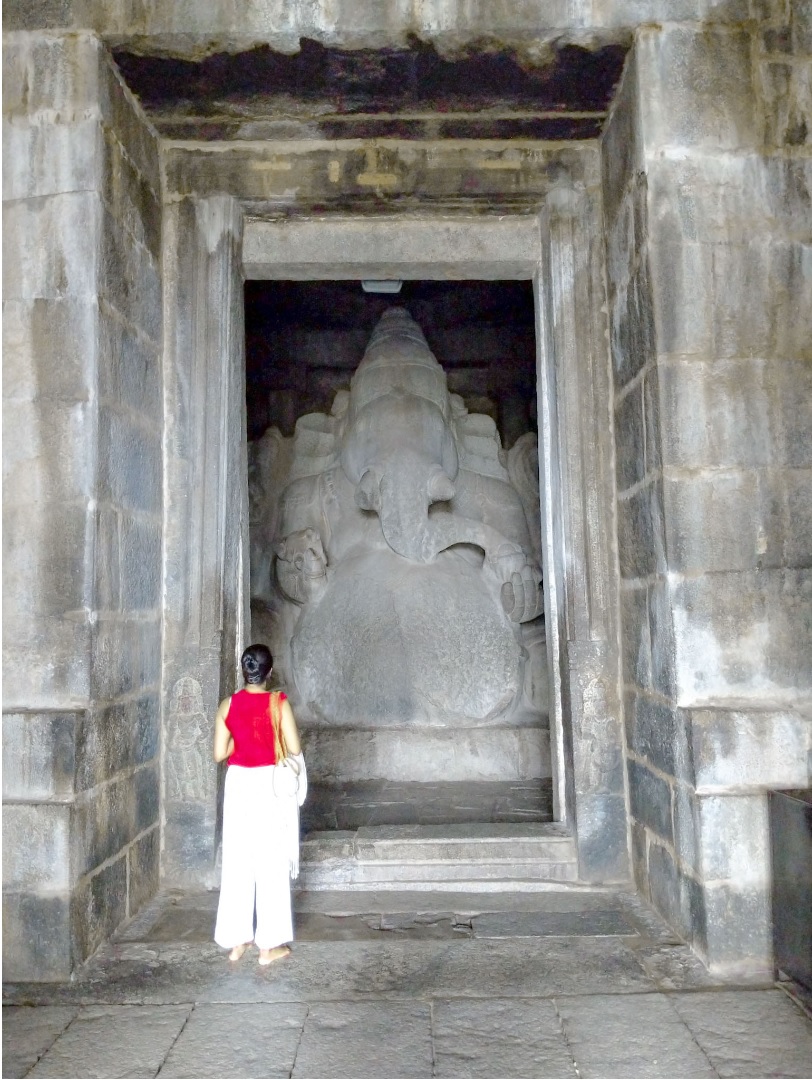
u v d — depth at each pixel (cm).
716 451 412
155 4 431
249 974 376
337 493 766
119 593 436
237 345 532
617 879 485
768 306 421
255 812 389
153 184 505
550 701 538
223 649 498
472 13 437
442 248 550
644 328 439
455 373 853
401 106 493
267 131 512
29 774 381
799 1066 300
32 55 428
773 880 366
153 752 479
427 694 687
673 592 406
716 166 427
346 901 461
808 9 436
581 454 511
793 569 408
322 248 547
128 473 452
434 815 577
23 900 374
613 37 441
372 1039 320
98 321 415
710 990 357
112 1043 320
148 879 468
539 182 526
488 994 355
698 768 381
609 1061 304
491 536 726
